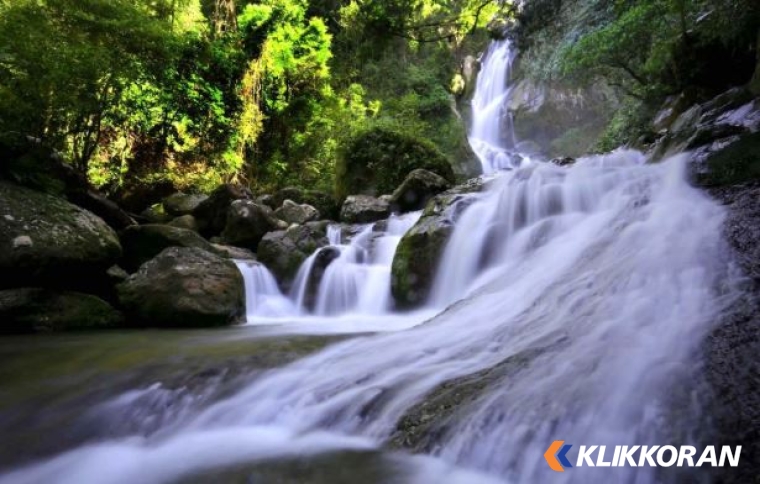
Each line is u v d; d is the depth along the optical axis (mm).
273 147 14859
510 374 2799
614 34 10414
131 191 11438
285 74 14727
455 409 2578
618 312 3076
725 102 6539
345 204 10539
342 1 16781
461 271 6172
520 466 2135
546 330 3305
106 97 8805
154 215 10586
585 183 6004
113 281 6570
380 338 4188
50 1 7344
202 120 12523
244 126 13352
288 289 7848
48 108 7297
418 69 23500
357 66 17406
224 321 6035
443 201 7188
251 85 13617
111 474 2451
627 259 3764
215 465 2443
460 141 21312
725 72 9414
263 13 14031
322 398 3039
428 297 6406
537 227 5777
